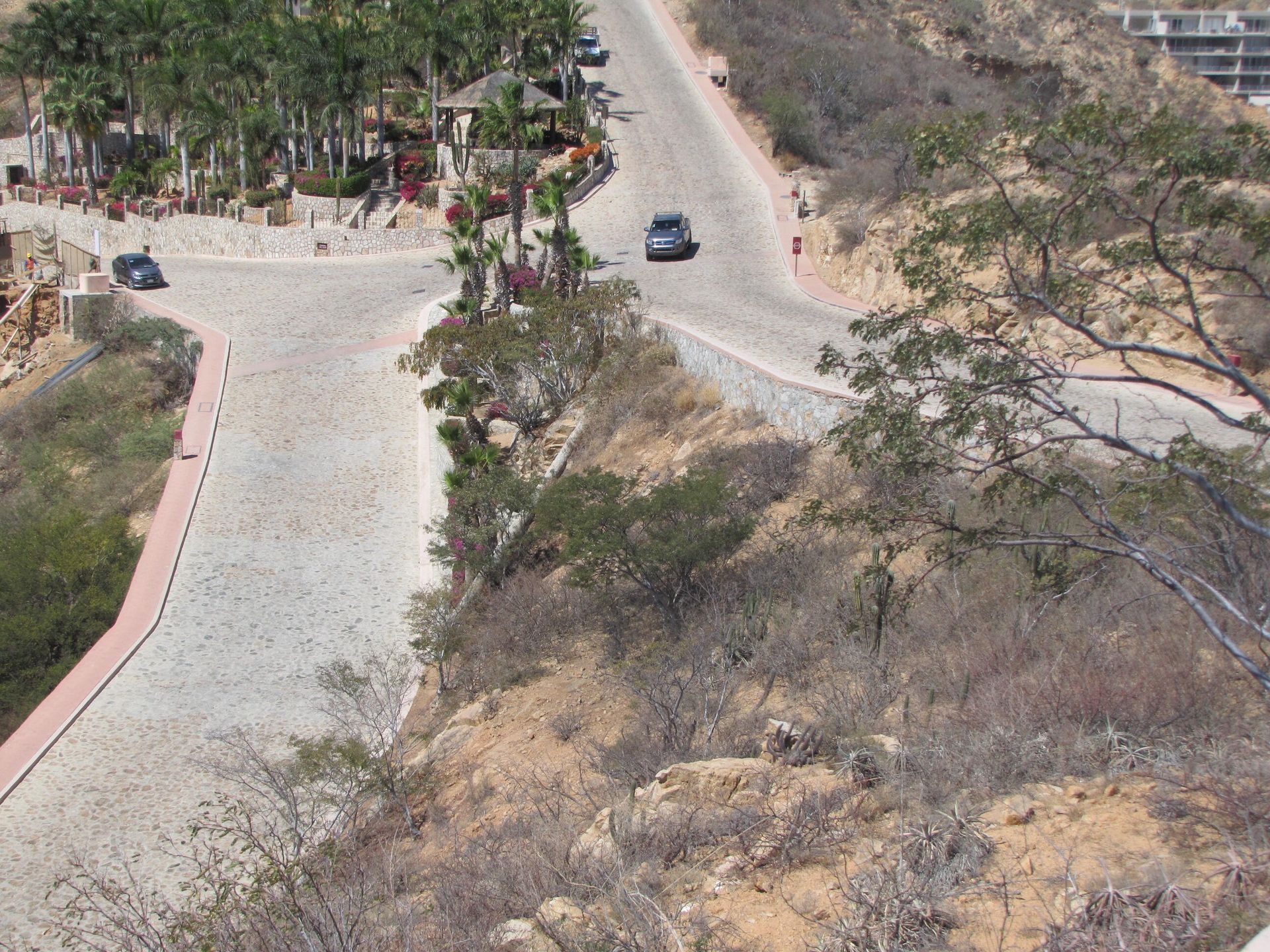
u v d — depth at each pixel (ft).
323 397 103.71
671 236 131.03
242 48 200.34
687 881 28.17
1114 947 20.66
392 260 153.89
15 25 245.86
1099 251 36.42
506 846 35.88
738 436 73.10
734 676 46.70
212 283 142.51
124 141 265.34
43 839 51.55
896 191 110.01
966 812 26.96
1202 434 57.52
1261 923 20.52
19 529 89.51
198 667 65.67
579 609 62.23
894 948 22.43
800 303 106.93
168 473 93.86
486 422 95.66
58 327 151.12
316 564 77.56
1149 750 29.50
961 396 34.94
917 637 44.19
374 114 232.32
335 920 27.45
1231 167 31.78
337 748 49.70
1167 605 38.99
